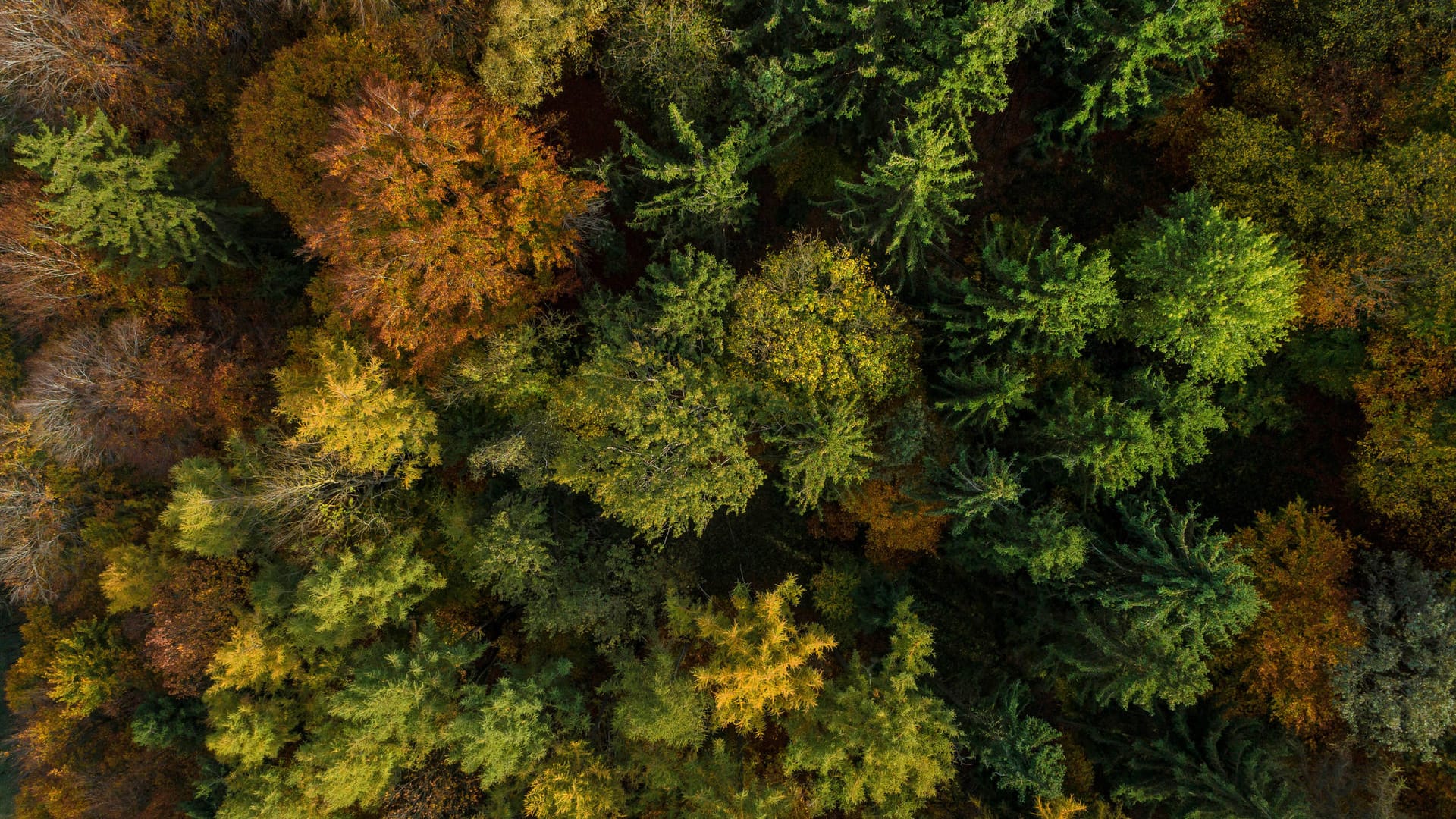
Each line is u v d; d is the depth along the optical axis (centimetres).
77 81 2516
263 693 2405
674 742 2086
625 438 2297
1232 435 2431
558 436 2302
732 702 2047
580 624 2389
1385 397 2038
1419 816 2012
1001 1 1800
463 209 1975
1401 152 1944
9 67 2428
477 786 2270
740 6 2278
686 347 2259
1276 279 1800
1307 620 2000
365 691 2036
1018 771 1936
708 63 2258
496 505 2373
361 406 2128
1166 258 1886
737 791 2059
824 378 2145
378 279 1997
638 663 2181
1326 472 2325
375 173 1914
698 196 2177
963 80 1947
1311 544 2072
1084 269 1823
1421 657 1911
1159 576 1877
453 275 2052
